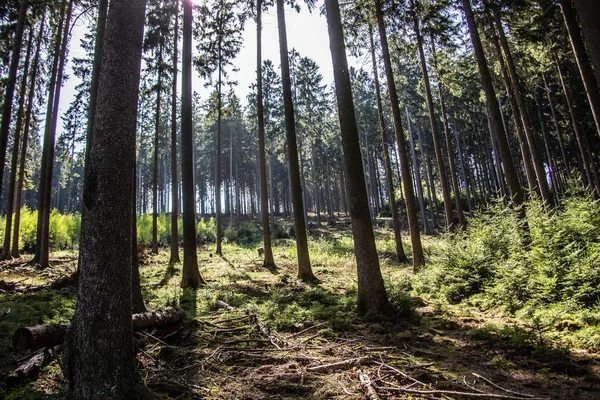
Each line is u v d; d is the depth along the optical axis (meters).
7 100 10.45
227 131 45.56
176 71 18.36
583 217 7.71
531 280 6.83
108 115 3.72
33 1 13.12
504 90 17.27
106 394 3.11
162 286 11.07
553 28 11.59
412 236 13.39
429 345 5.25
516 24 12.41
